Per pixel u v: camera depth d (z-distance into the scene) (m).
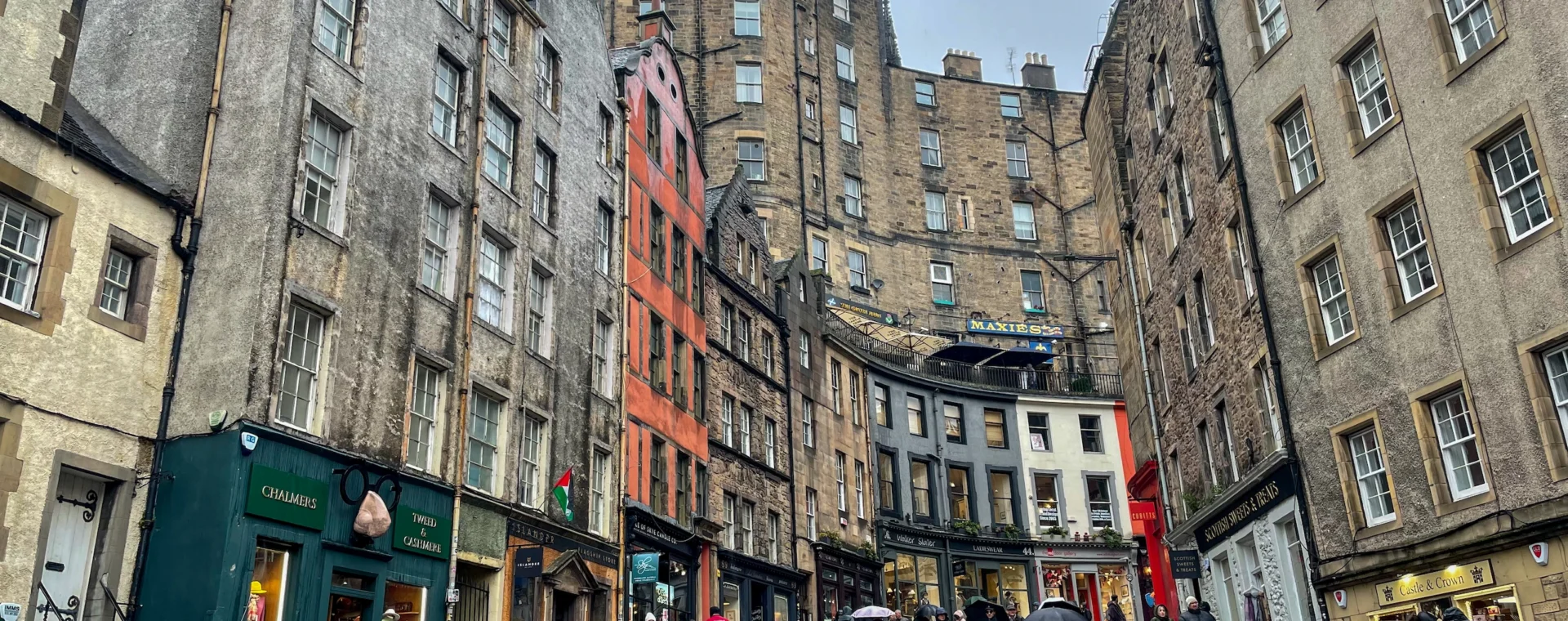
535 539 21.55
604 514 24.31
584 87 26.33
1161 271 28.56
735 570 29.55
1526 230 16.39
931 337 48.03
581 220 25.12
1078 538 45.44
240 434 15.28
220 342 15.90
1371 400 19.00
